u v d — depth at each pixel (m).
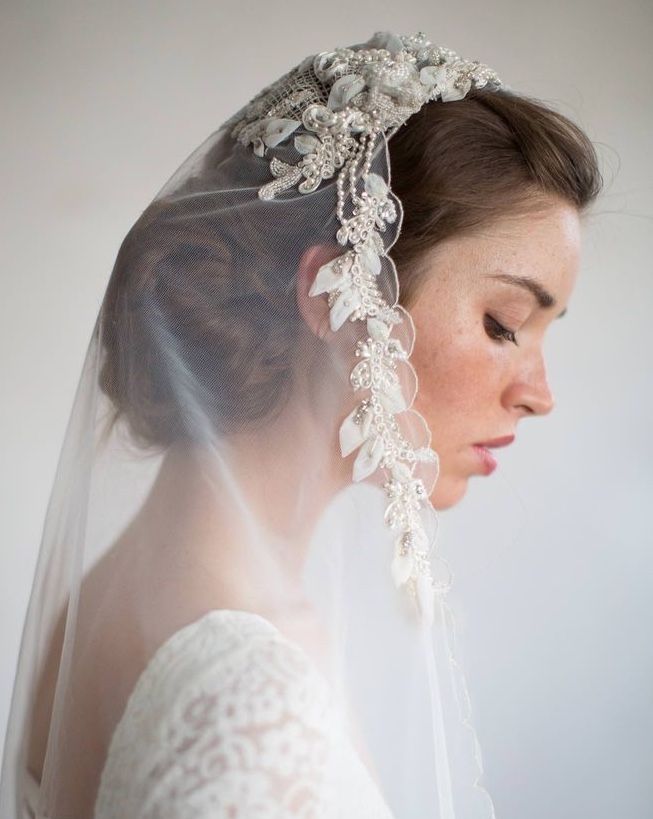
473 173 0.87
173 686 0.65
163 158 2.52
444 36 2.42
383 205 0.86
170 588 0.73
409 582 0.84
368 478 0.85
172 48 2.51
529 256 0.87
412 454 0.84
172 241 0.88
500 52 2.38
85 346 2.52
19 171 2.53
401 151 0.88
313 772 0.63
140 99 2.52
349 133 0.89
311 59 0.96
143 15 2.52
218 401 0.83
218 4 2.50
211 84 2.50
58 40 2.52
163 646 0.69
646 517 2.28
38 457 2.51
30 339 2.52
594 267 2.29
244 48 2.50
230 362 0.84
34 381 2.52
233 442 0.83
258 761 0.62
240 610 0.71
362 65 0.92
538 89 2.36
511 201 0.87
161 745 0.63
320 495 0.84
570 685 2.21
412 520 0.84
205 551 0.75
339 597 0.81
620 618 2.24
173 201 0.91
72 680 0.76
